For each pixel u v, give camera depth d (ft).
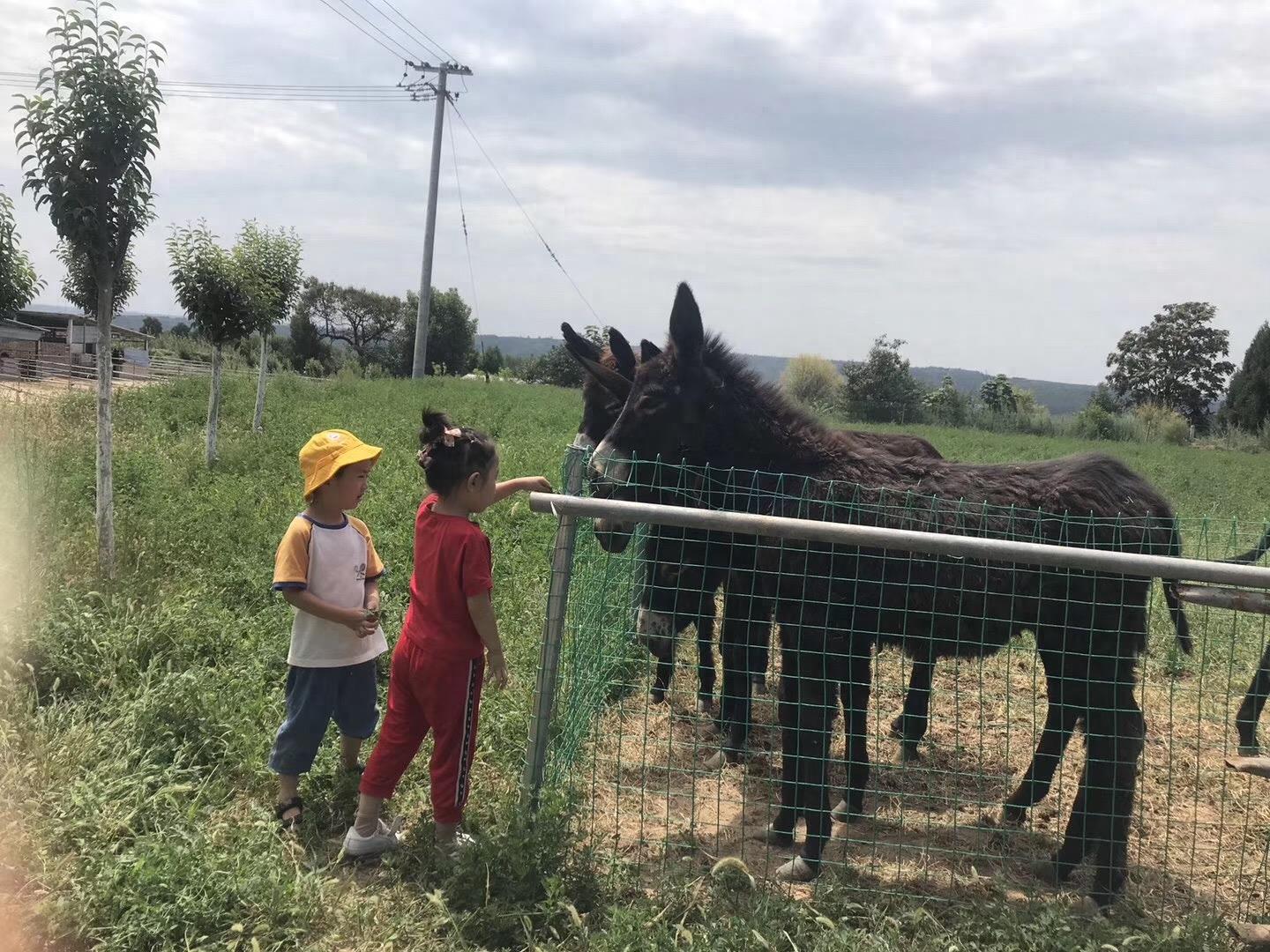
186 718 13.67
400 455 38.78
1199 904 11.60
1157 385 219.61
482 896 10.39
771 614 15.15
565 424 63.10
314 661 12.16
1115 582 11.27
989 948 9.91
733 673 15.44
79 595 17.31
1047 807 14.33
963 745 16.70
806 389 140.67
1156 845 13.12
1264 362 178.91
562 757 12.69
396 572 21.36
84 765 12.30
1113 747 11.50
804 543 11.93
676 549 15.25
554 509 10.82
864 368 142.61
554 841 10.73
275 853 10.92
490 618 11.07
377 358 210.79
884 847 13.05
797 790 12.17
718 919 10.14
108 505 20.02
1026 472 12.19
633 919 9.62
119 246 20.15
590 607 14.55
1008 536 11.54
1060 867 11.96
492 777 13.84
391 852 11.68
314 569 12.16
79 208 19.08
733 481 13.17
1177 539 11.97
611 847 12.40
